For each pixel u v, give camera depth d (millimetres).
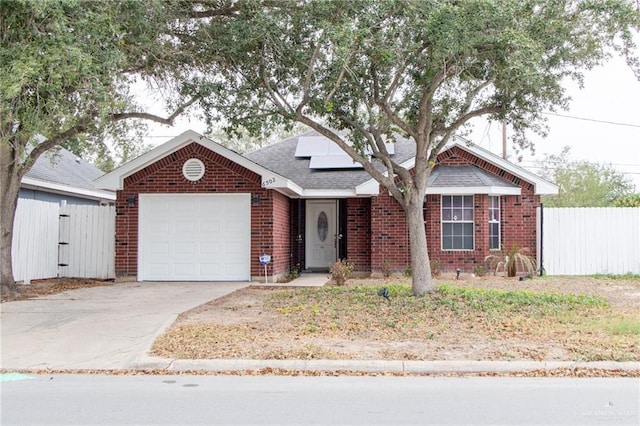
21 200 17375
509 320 10719
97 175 27234
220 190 17875
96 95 9891
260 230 17812
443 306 11812
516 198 19766
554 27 11133
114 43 10570
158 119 13992
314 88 12930
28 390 7125
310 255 21750
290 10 11961
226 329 10148
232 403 6512
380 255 19547
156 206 18078
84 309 12422
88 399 6699
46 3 9055
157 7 11000
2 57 9250
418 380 7598
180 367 8164
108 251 19047
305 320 10859
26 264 17516
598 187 38656
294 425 5750
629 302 13133
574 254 19812
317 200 21750
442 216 19438
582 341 9188
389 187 13164
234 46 11984
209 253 17969
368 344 9094
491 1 10055
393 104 14297
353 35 10539
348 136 14273
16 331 10305
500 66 11344
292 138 24266
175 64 13055
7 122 10242
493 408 6309
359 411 6203
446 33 10344
